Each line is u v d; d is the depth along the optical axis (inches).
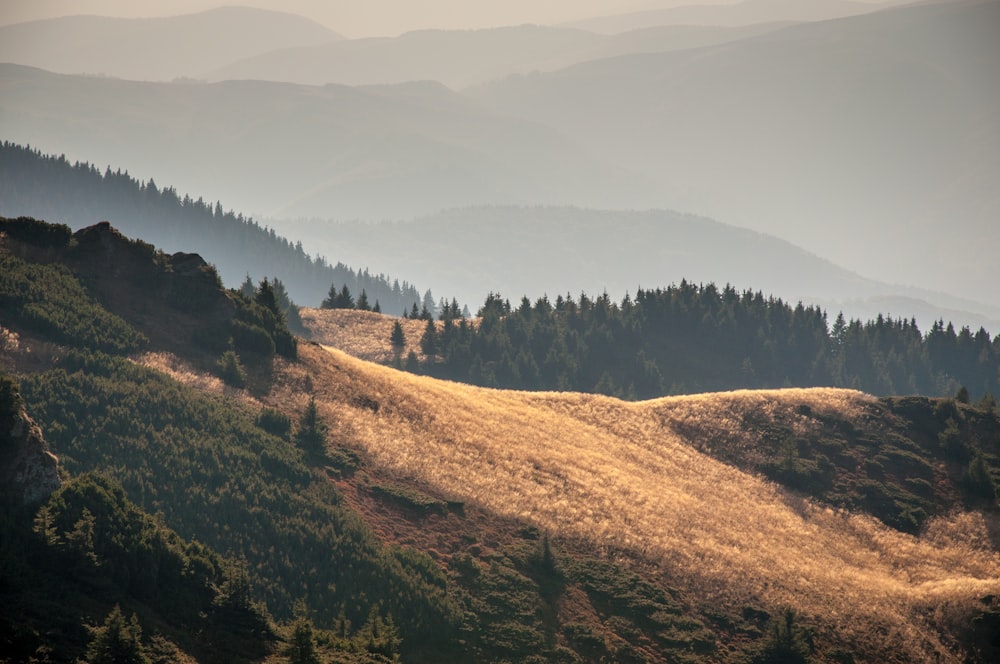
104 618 5561.0
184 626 5959.6
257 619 6269.7
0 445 6269.7
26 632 5078.7
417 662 6825.8
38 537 5915.4
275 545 7381.9
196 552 6702.8
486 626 7440.9
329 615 6924.2
